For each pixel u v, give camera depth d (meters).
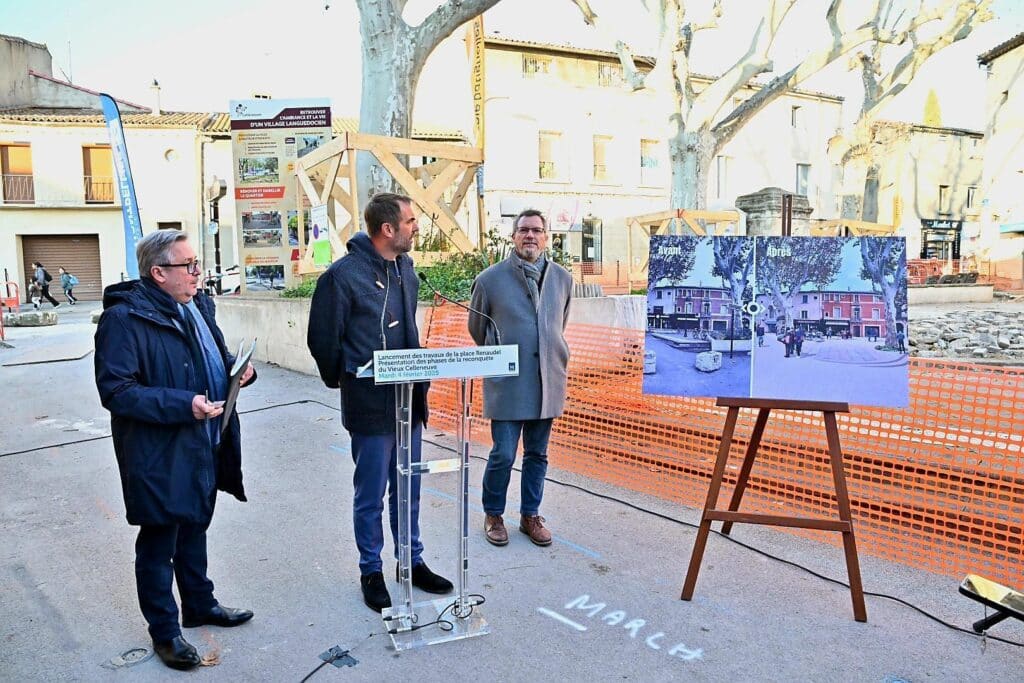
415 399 3.06
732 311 3.06
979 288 20.86
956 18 16.47
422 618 2.87
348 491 4.46
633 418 4.99
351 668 2.55
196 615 2.82
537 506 3.71
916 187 34.91
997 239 27.48
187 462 2.47
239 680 2.48
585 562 3.43
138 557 2.55
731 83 14.49
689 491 4.37
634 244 28.86
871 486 3.96
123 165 8.97
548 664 2.57
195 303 2.73
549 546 3.62
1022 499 3.69
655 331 3.14
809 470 4.06
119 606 3.04
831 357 2.96
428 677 2.50
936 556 3.43
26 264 27.62
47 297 24.52
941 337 10.36
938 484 3.91
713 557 3.47
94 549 3.64
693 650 2.66
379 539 3.07
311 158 9.73
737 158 31.33
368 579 3.03
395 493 3.13
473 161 9.66
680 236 3.12
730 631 2.79
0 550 3.63
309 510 4.13
